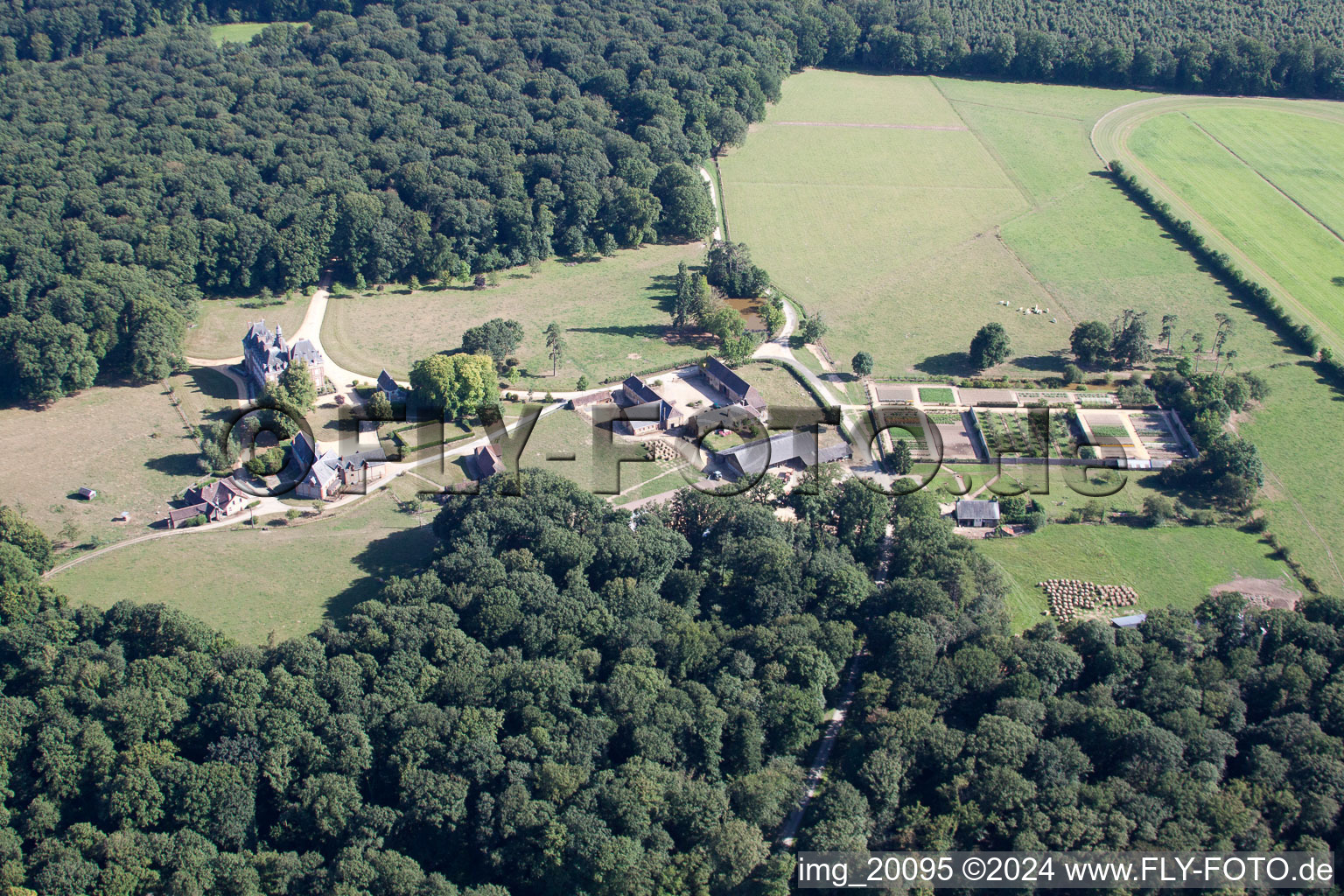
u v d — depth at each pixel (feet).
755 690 623.77
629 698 613.11
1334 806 548.31
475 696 618.44
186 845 542.16
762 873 540.93
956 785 565.94
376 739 605.31
